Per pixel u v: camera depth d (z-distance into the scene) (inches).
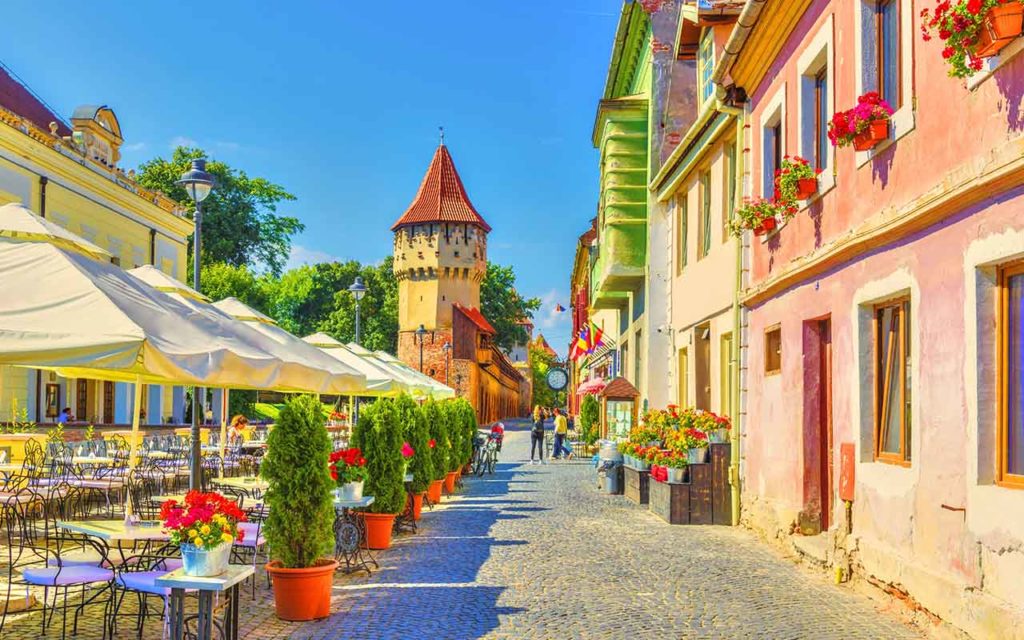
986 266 273.0
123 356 269.7
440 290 3179.1
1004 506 255.3
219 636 282.7
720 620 319.6
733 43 523.5
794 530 455.2
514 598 359.3
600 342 1280.8
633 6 966.4
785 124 483.5
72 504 557.0
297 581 318.7
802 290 455.5
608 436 964.6
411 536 538.9
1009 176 249.6
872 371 373.7
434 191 3282.5
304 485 325.1
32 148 1120.8
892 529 338.3
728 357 642.8
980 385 271.4
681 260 848.3
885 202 348.2
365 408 507.2
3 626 302.2
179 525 249.1
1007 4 234.2
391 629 309.0
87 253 340.5
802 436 453.4
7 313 271.3
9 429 719.7
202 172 551.5
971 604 269.1
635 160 916.0
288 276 3496.6
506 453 1605.6
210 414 1883.6
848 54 388.5
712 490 587.8
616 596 362.0
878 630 304.3
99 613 327.0
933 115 305.0
